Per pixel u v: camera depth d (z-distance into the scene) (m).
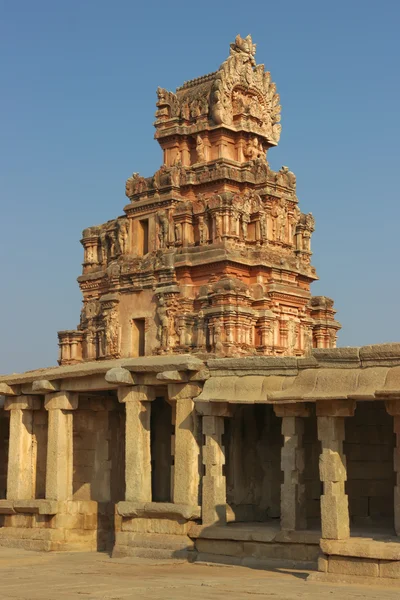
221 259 46.56
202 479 30.44
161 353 47.16
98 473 37.09
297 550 27.23
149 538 30.91
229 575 25.95
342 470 25.06
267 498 33.06
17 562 30.80
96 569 27.98
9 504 36.44
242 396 29.09
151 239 49.62
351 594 21.48
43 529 35.34
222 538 28.84
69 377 34.72
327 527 24.58
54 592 22.48
